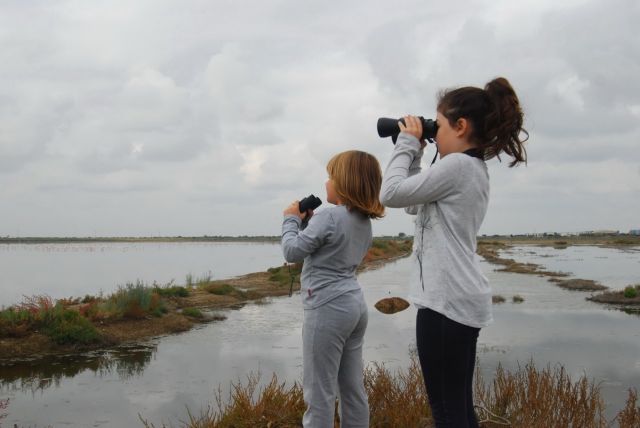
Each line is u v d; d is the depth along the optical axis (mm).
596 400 5398
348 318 2986
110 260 69062
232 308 19719
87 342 12484
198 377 9805
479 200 2428
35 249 133000
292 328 15336
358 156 3068
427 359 2438
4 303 20406
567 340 13109
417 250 2535
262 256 89562
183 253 106375
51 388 9148
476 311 2359
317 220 2986
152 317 15469
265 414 5125
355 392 3197
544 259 57500
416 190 2396
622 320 16469
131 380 9633
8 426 7266
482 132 2506
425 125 2623
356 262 3092
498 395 5191
